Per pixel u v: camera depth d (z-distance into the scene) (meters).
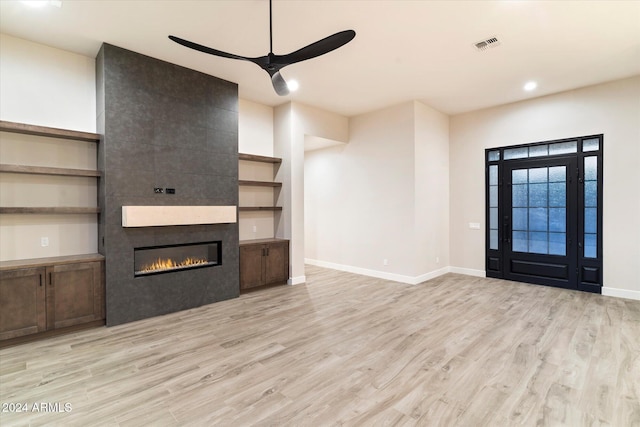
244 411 2.12
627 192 4.57
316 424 1.99
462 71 4.31
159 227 3.93
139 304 3.77
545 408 2.13
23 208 3.19
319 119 5.89
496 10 2.97
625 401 2.20
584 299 4.55
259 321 3.75
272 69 2.82
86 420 2.03
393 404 2.19
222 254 4.53
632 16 3.04
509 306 4.27
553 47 3.66
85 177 3.76
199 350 3.00
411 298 4.67
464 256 6.27
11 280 3.05
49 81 3.59
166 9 2.95
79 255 3.67
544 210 5.34
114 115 3.59
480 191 6.05
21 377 2.53
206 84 4.37
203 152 4.33
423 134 5.69
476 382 2.45
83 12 2.97
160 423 2.00
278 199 5.67
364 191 6.22
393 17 3.08
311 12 3.00
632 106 4.52
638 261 4.51
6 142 3.33
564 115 5.08
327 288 5.24
